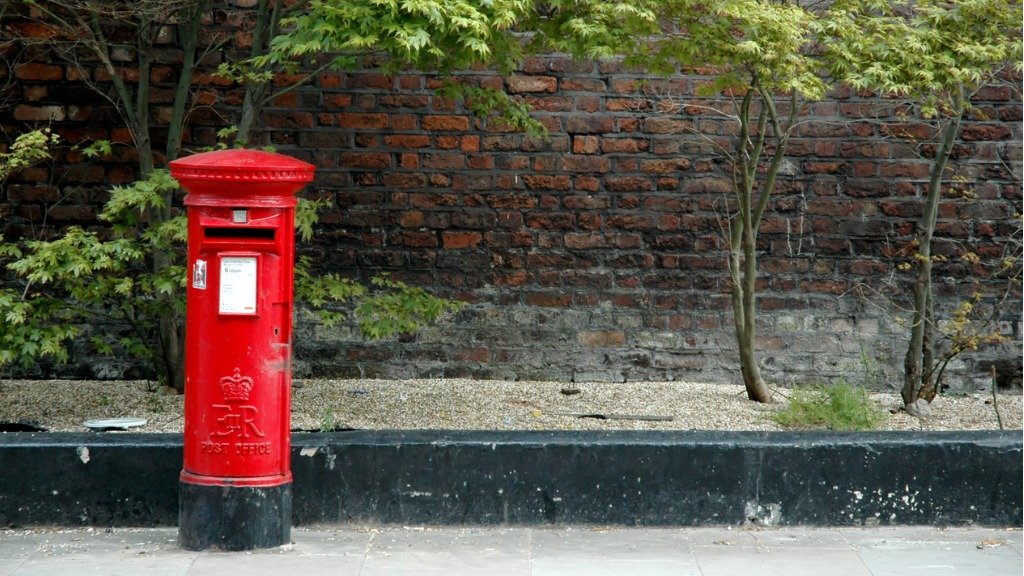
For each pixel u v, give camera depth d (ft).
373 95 26.84
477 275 27.20
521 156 27.02
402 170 26.96
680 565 15.19
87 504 16.61
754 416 22.91
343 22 18.21
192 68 24.09
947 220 27.14
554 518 16.93
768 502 16.96
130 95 25.96
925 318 23.68
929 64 19.53
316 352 27.30
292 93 26.71
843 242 27.20
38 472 16.55
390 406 23.67
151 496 16.65
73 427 21.38
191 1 22.52
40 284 26.35
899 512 16.99
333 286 22.02
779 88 19.80
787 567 15.15
